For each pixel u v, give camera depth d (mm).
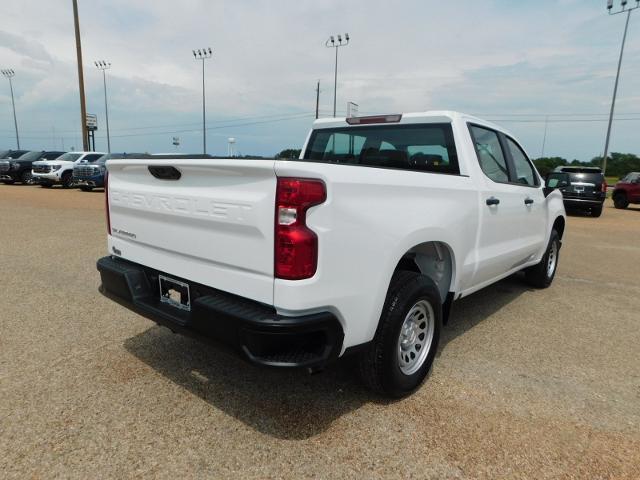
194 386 3059
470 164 3639
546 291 5816
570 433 2658
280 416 2744
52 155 26562
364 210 2438
